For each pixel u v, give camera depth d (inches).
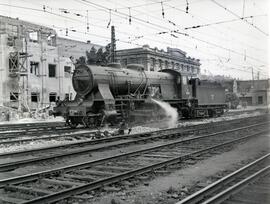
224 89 1408.7
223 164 411.2
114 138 634.2
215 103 1312.7
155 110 965.2
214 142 601.6
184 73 1131.9
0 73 1448.1
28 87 1542.8
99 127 845.2
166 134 689.0
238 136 686.5
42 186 306.8
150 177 342.3
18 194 284.4
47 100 1651.1
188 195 282.0
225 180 309.7
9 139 657.6
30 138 640.4
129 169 372.5
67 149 526.0
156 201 266.8
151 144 589.3
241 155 473.1
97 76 847.1
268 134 733.3
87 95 858.8
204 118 1266.0
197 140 627.5
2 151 513.7
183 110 1147.3
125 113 888.3
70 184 307.6
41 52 1628.9
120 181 320.2
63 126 906.7
